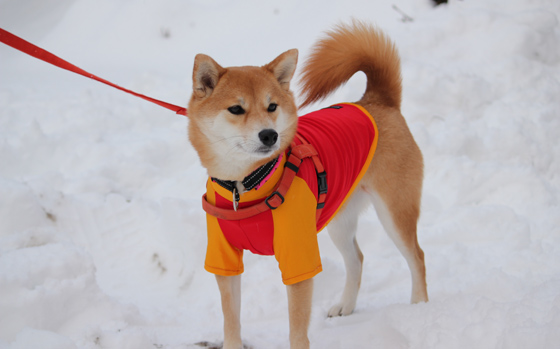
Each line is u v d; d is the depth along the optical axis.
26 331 2.64
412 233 3.31
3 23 8.41
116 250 3.97
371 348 2.77
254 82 2.55
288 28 7.69
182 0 8.45
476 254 4.00
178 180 4.82
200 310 3.45
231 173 2.51
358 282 3.46
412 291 3.33
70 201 4.13
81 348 2.74
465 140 5.26
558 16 7.23
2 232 3.70
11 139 5.15
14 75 7.21
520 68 6.22
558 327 2.42
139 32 8.07
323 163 2.74
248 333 3.13
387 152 3.21
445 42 6.83
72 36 8.27
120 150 5.16
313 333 3.07
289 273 2.46
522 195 4.69
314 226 2.55
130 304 3.26
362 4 7.77
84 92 6.23
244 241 2.59
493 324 2.57
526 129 5.49
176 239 3.87
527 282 3.50
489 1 7.59
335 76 3.42
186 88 6.46
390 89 3.48
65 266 3.14
